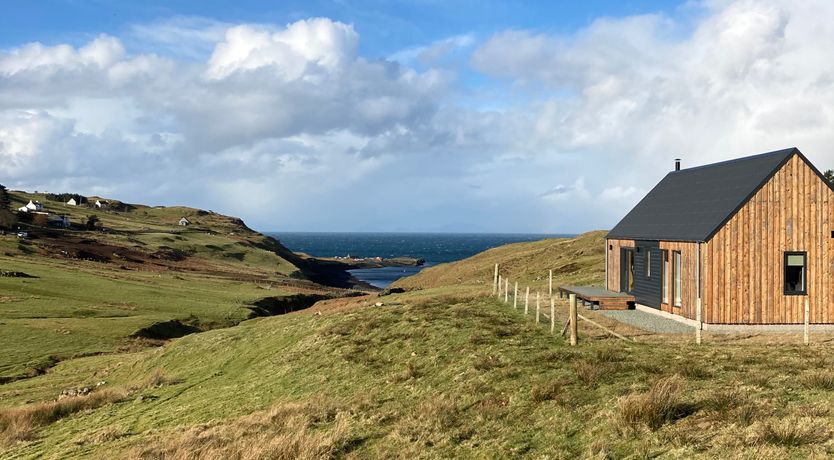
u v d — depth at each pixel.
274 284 110.88
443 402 14.14
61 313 53.69
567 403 12.45
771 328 24.86
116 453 15.45
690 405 11.17
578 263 61.84
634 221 34.22
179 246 157.62
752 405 10.52
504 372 15.54
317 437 12.95
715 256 24.77
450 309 29.33
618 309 30.86
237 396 20.80
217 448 13.41
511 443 11.11
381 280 174.62
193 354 32.56
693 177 34.06
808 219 25.30
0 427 21.33
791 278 25.22
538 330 22.03
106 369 34.94
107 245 135.00
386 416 14.26
